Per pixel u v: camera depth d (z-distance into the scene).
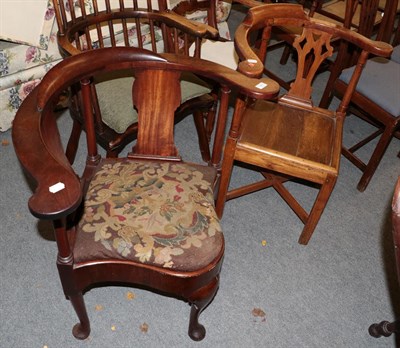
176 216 1.16
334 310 1.54
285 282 1.60
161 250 1.09
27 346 1.34
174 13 1.71
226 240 1.72
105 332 1.40
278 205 1.90
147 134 1.31
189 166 1.34
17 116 0.97
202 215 1.18
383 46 1.53
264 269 1.63
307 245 1.75
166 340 1.40
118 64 1.18
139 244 1.09
